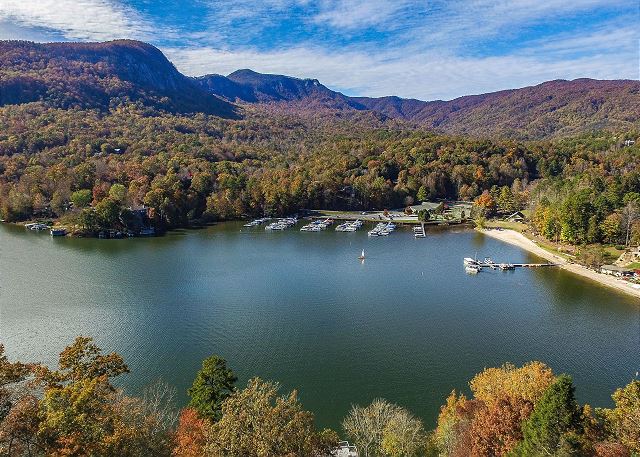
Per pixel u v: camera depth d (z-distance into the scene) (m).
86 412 36.03
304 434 37.06
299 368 83.06
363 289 128.75
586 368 83.62
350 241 195.00
